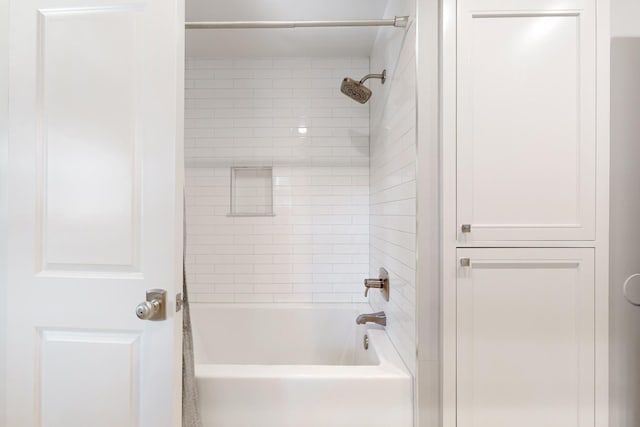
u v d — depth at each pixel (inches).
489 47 46.8
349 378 52.6
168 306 41.7
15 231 43.8
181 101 42.6
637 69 48.4
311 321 91.6
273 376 52.9
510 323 47.2
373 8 72.8
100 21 42.9
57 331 43.8
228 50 91.0
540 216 46.8
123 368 42.7
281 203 95.2
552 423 47.2
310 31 81.6
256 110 95.0
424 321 49.0
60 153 43.4
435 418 49.2
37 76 43.4
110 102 42.7
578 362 47.1
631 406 48.4
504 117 46.8
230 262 95.2
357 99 77.5
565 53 46.5
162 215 41.8
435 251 48.9
